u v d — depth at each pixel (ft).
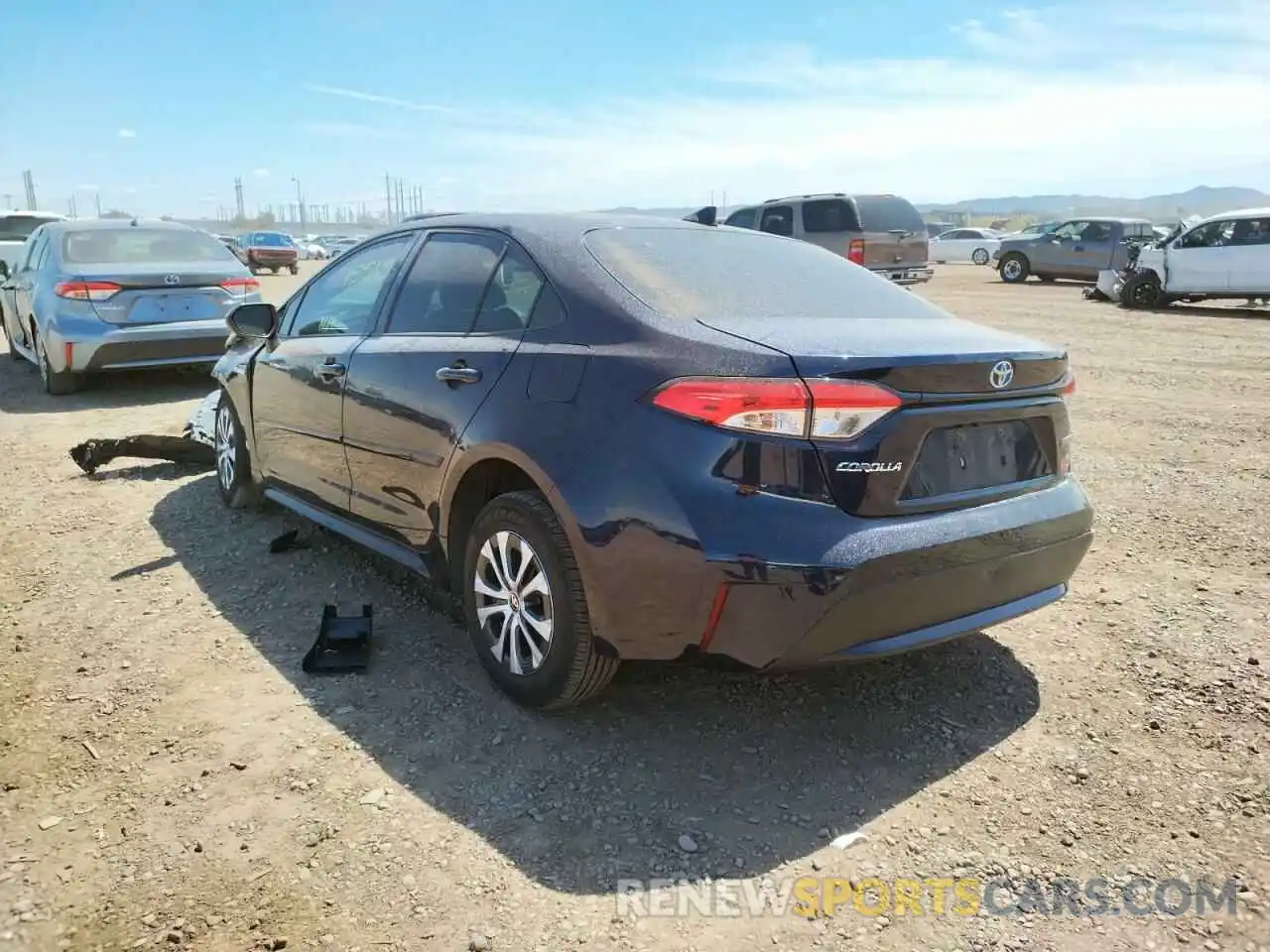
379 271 13.70
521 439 9.96
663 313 9.63
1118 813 8.90
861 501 8.67
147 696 10.94
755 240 12.66
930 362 8.86
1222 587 14.07
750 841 8.54
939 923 7.55
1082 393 30.48
